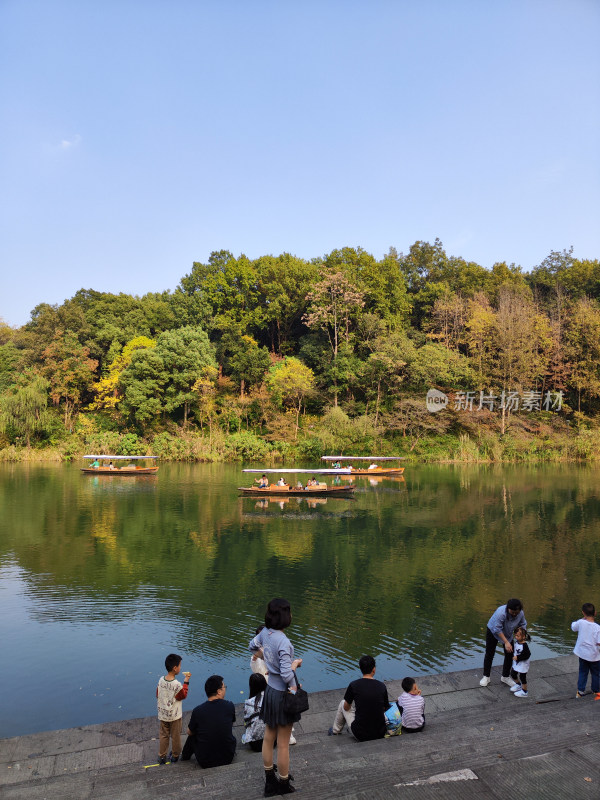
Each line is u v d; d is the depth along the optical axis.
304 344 67.75
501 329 60.91
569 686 8.88
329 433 54.16
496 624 8.80
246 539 22.94
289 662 4.85
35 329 71.75
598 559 19.97
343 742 6.94
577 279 78.94
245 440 54.97
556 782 4.52
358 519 27.06
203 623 14.13
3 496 33.44
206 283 75.31
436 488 37.38
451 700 8.45
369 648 12.56
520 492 35.41
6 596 16.08
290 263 77.62
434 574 18.20
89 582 17.33
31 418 56.59
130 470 44.50
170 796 5.04
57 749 7.41
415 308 76.50
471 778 4.59
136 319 77.12
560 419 59.91
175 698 6.88
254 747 7.06
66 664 11.85
